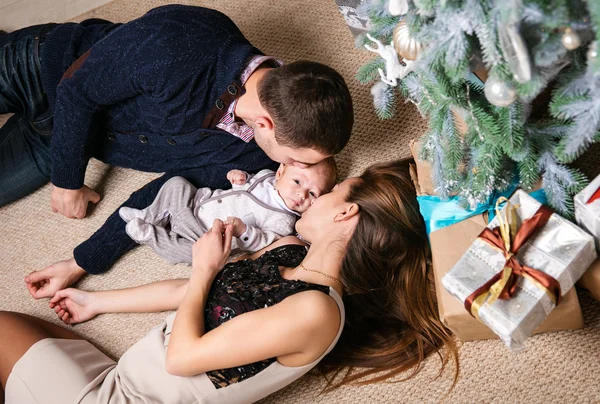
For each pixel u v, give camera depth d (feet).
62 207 6.19
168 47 5.08
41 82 5.96
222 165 5.99
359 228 5.01
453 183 4.71
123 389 5.00
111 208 6.52
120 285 6.22
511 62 3.38
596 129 3.80
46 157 6.31
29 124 6.38
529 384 5.18
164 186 6.01
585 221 4.46
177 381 4.82
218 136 5.68
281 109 4.79
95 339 6.00
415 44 3.86
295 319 4.48
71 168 5.79
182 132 5.59
